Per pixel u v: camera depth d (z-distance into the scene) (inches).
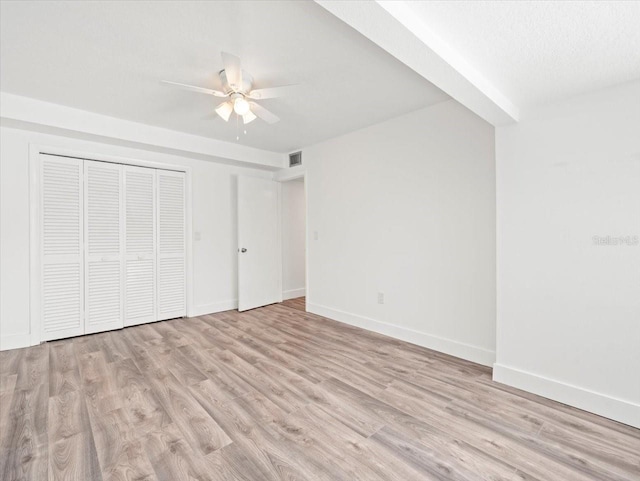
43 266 127.6
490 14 53.5
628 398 74.1
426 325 122.0
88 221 137.8
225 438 68.7
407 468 60.3
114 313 144.6
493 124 92.6
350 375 98.7
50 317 129.3
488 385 92.5
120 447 65.6
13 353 116.0
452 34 59.0
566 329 82.8
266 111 98.7
